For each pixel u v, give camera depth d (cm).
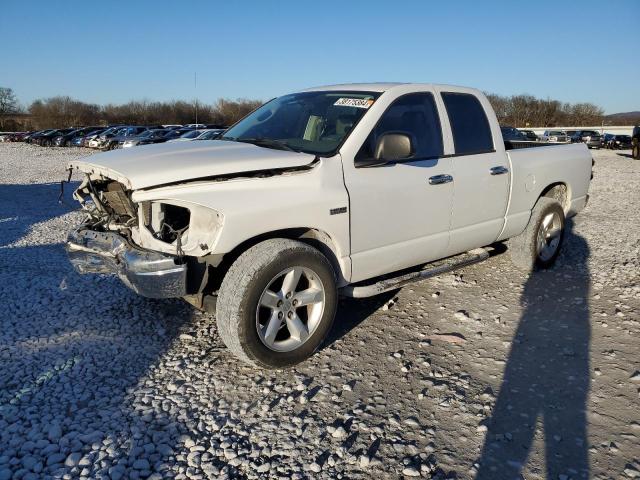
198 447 272
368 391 329
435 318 443
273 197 332
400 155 371
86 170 375
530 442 280
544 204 546
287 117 439
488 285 525
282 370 354
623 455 270
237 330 319
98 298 479
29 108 7838
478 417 302
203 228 324
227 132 478
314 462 262
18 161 2653
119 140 3231
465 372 353
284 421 297
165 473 254
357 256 383
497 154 490
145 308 456
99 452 268
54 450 269
